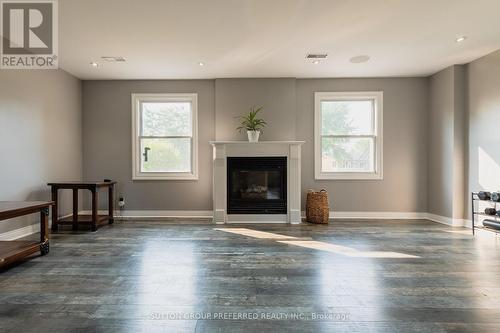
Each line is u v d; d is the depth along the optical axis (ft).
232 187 15.08
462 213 14.01
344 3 8.77
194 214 16.20
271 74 15.47
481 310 5.81
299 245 10.48
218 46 11.90
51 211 13.51
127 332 5.04
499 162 12.17
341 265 8.37
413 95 16.01
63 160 14.62
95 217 12.74
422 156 16.02
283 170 15.03
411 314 5.66
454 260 8.81
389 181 16.08
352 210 16.12
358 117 16.31
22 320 5.42
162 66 14.17
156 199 16.21
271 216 14.94
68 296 6.39
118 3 8.71
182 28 10.34
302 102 16.20
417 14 9.40
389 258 9.00
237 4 8.82
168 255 9.29
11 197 11.38
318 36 10.99
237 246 10.34
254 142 14.89
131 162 16.25
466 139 13.87
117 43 11.55
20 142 11.84
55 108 14.03
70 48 12.00
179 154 16.42
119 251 9.70
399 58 13.28
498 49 12.19
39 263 8.51
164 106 16.35
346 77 16.02
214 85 16.17
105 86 16.21
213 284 7.04
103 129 16.22
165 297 6.36
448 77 14.39
